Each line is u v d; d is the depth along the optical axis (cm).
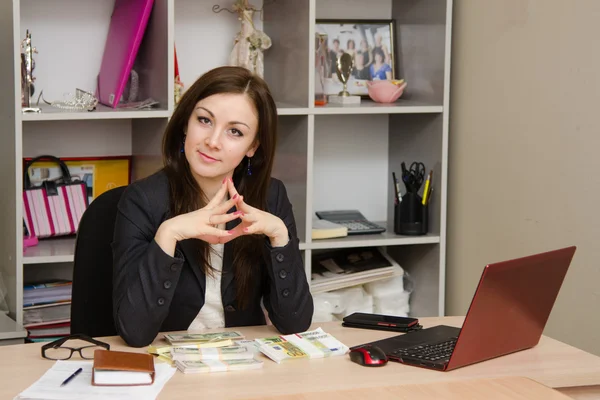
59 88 284
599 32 218
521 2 249
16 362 154
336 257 302
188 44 294
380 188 323
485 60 268
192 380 146
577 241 229
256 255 187
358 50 308
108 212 196
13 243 251
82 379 143
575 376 155
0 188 265
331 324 188
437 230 293
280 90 294
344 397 136
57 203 276
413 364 158
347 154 318
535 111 245
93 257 194
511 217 258
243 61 285
